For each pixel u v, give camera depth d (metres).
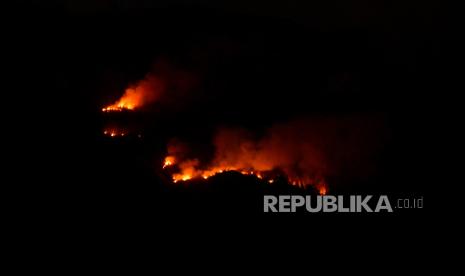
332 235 12.70
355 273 11.36
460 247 12.46
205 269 10.81
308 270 11.28
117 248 11.01
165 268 10.66
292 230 12.67
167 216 12.52
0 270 9.73
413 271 11.55
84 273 10.11
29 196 11.99
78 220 11.62
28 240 10.63
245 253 11.52
